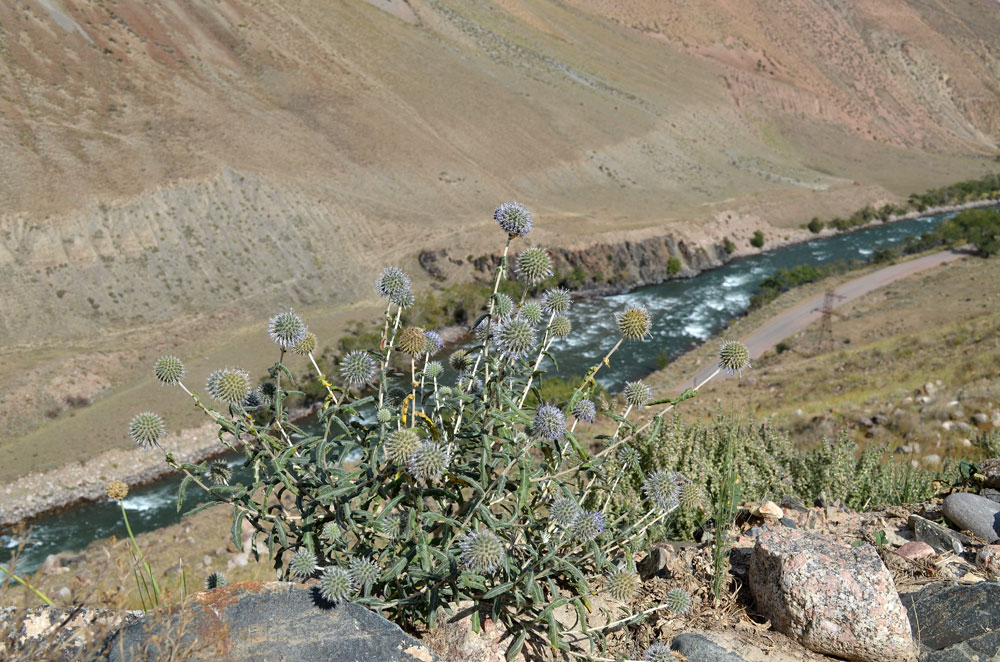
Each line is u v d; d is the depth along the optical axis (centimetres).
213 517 2167
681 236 9225
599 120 15000
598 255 8512
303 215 8950
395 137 11875
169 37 12719
